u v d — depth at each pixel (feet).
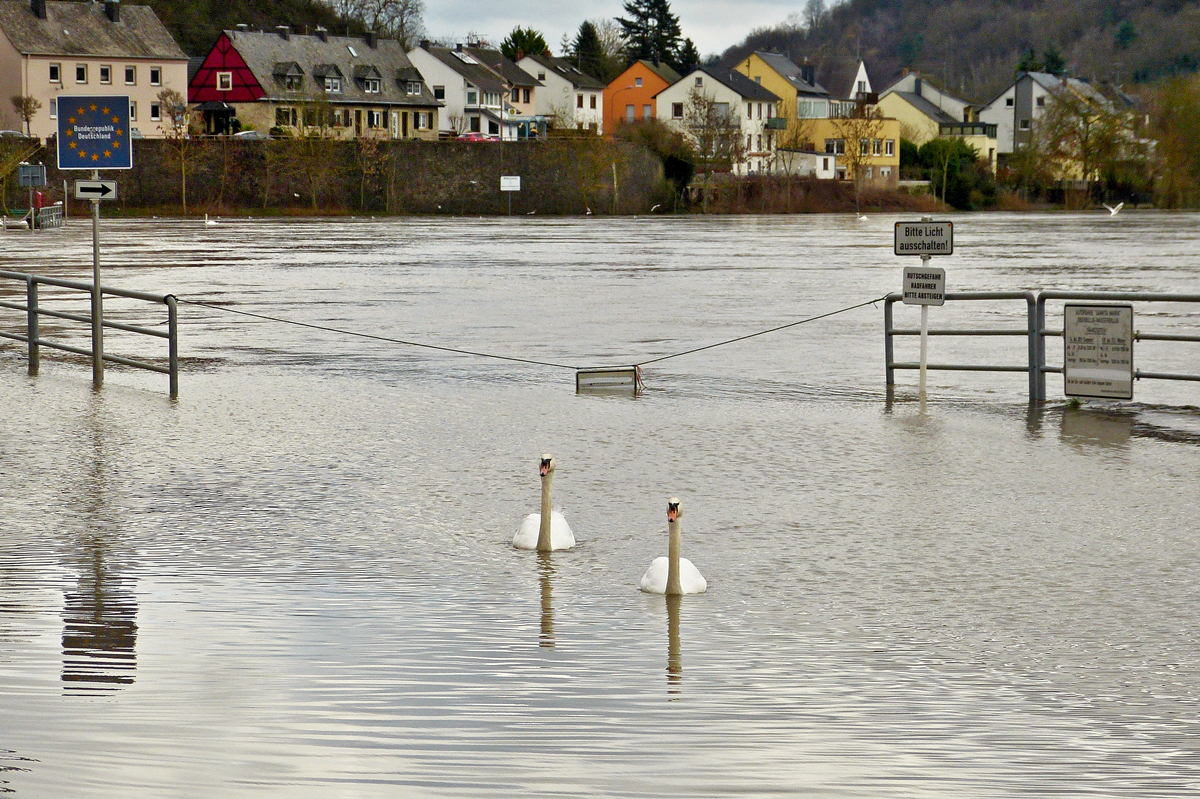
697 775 23.21
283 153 393.70
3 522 41.63
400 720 25.55
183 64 451.94
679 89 569.64
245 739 24.56
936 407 67.67
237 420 61.77
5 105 416.87
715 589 34.83
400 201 404.36
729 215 431.02
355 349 90.99
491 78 571.69
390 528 41.32
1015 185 540.93
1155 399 70.85
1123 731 25.39
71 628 30.96
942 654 29.71
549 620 32.04
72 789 22.38
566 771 23.32
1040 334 68.64
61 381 74.49
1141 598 34.14
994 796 22.56
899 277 158.40
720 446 56.03
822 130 569.64
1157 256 203.41
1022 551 38.86
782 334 103.14
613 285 145.48
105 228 285.02
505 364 83.97
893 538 40.37
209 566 36.68
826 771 23.43
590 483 48.34
